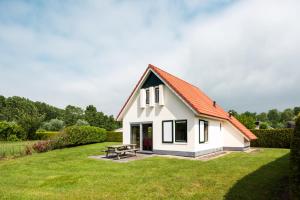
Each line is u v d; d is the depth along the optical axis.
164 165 13.09
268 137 25.34
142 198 7.50
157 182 9.30
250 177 9.75
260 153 19.12
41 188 8.87
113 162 14.45
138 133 20.88
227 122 22.28
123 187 8.72
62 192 8.30
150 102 19.38
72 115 93.44
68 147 25.02
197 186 8.66
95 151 20.94
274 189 8.00
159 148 18.72
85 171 11.77
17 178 10.53
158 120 19.00
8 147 23.23
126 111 21.83
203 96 24.56
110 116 77.75
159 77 18.72
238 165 12.76
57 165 13.75
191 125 16.89
